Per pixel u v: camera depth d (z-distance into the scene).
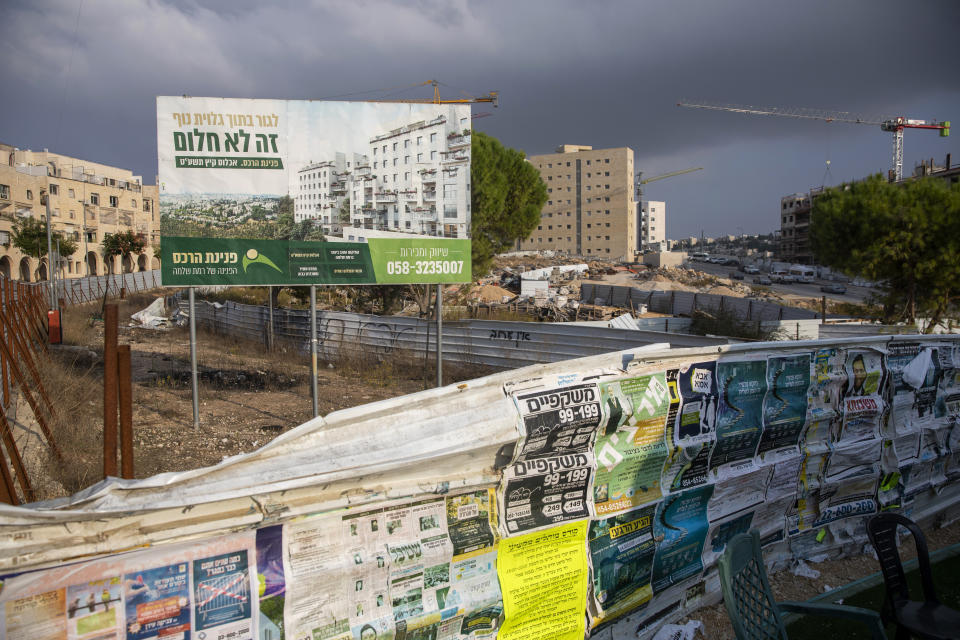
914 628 3.15
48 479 5.45
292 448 2.68
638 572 3.68
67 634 2.11
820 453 4.76
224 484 2.47
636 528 3.68
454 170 9.40
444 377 13.55
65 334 18.16
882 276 20.02
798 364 4.56
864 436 5.09
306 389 11.95
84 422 7.25
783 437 4.52
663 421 3.75
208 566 2.36
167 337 20.28
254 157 8.53
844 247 21.48
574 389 3.36
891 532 3.51
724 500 4.23
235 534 2.42
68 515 2.08
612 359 3.57
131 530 2.23
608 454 3.53
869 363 5.07
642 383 3.65
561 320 22.39
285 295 25.25
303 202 8.73
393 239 9.20
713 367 4.02
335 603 2.63
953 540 5.44
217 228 8.42
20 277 53.59
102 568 2.17
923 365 5.42
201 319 24.03
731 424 4.13
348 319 16.16
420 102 9.22
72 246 54.84
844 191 22.81
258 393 11.31
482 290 33.50
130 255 74.81
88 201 67.25
